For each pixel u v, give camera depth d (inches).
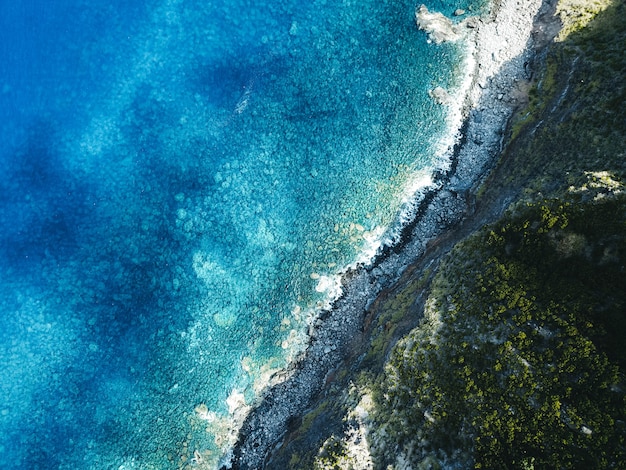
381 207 1609.3
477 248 1221.7
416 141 1640.0
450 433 1022.4
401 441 1088.8
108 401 1621.6
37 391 1648.6
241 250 1679.4
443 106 1643.7
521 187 1258.6
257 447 1486.2
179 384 1599.4
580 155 1169.4
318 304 1569.9
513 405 962.1
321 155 1702.8
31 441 1614.2
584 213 1048.8
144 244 1732.3
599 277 997.2
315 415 1359.5
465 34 1691.7
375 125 1690.5
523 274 1104.2
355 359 1409.9
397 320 1336.1
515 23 1627.7
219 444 1517.0
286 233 1662.2
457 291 1190.3
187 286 1681.8
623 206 1007.6
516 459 916.6
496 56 1624.0
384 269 1553.9
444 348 1115.9
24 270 1736.0
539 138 1327.5
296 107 1761.8
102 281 1717.5
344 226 1620.3
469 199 1513.3
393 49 1747.0
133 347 1656.0
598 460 836.0
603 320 951.0
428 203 1577.3
